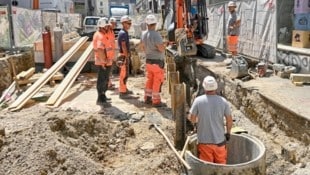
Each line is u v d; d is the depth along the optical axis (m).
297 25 9.82
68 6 38.09
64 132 6.31
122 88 9.57
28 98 8.84
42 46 13.30
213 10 15.54
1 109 8.38
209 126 5.23
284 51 9.42
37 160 5.07
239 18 12.21
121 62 9.31
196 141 5.73
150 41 8.27
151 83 8.77
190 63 10.25
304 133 5.68
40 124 6.08
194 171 5.08
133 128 7.17
